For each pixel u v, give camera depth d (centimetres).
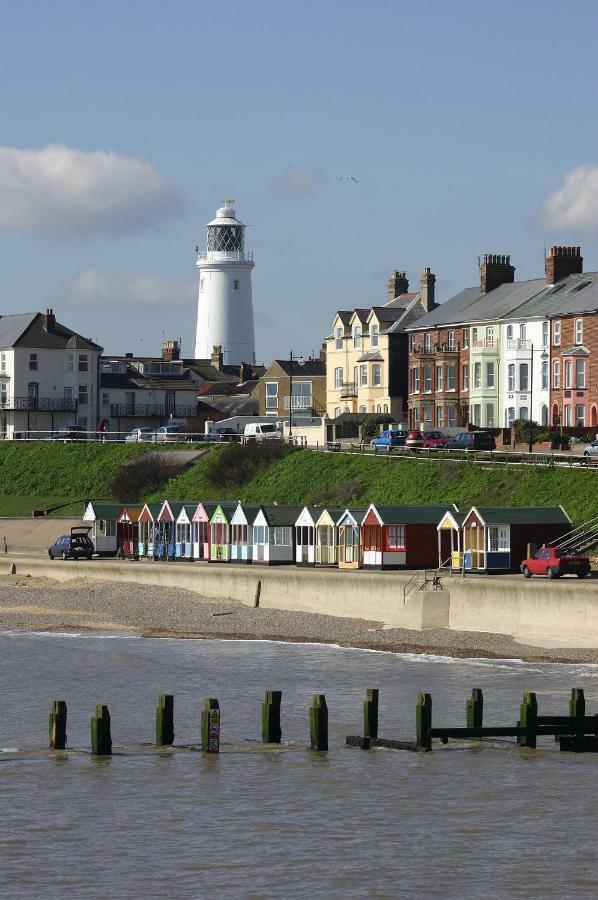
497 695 6738
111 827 4741
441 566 10000
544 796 5091
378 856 4462
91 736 5759
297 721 6297
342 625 9038
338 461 13775
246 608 9862
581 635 7931
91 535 12731
